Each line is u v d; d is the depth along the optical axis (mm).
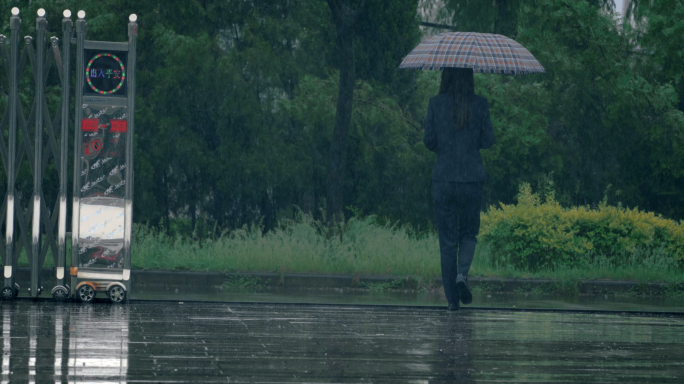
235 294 16297
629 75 28328
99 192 13320
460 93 13562
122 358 7723
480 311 13539
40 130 13742
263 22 28281
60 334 9195
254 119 27391
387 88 29719
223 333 9633
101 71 13414
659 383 7195
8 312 11445
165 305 12961
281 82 28922
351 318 11688
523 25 29391
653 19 28234
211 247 21188
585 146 30219
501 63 13695
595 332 10711
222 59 26891
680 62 28781
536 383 7090
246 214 29094
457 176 13461
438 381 7055
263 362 7734
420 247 21594
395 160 28891
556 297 18016
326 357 8117
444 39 14055
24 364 7324
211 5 27656
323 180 28578
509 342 9500
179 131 26984
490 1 31047
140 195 27000
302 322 11008
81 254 13258
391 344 9102
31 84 25953
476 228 13727
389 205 29125
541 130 28266
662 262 20609
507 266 20422
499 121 28469
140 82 27000
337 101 27406
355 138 28328
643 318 12875
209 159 27344
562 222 20938
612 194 30156
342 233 22984
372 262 19984
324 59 29203
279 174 27609
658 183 29766
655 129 28125
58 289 13258
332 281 19172
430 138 13695
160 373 7066
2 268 18609
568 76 28922
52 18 25859
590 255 20953
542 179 29312
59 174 13648
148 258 20172
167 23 27078
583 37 28844
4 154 13828
